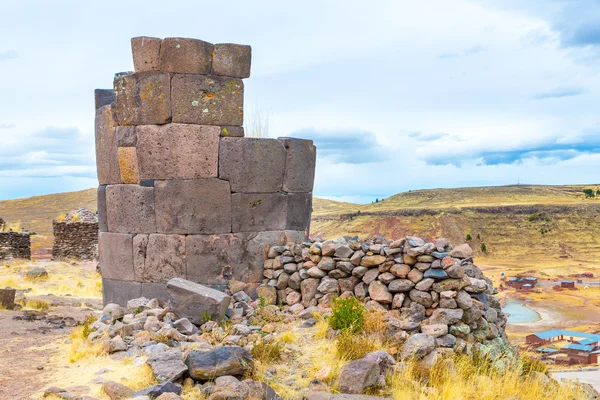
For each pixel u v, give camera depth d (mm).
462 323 7867
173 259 10000
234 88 10070
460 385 6336
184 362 6051
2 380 6031
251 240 10312
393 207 164875
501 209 169375
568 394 7602
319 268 9430
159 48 9727
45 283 20172
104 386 5434
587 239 152000
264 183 10391
